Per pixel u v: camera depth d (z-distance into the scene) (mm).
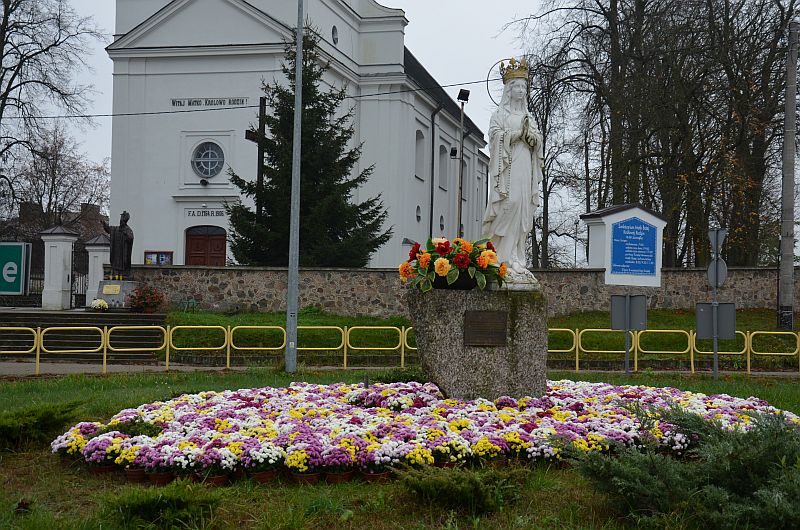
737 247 34781
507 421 10219
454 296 11695
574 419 10445
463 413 10500
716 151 33562
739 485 7188
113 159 43156
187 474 8414
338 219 32188
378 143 48438
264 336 24641
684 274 29047
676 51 32562
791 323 25484
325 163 32031
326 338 24469
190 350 23359
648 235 28891
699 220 34656
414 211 51719
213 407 11297
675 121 33781
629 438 9539
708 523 6828
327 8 45469
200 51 42656
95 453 8781
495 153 12641
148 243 42781
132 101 43312
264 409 11258
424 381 12570
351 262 31812
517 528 7078
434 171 56094
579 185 43688
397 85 48594
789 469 6836
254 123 42375
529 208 12781
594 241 29078
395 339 24625
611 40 35219
